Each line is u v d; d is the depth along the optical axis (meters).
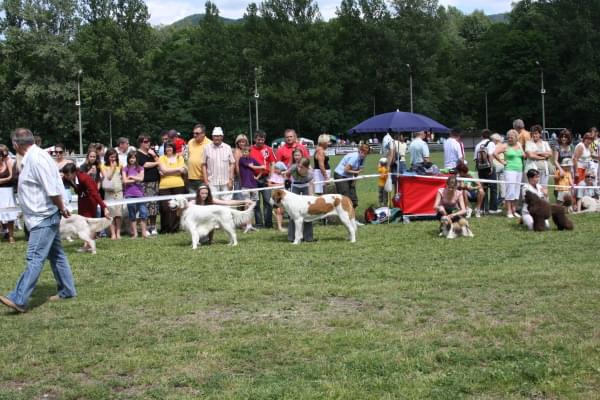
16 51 58.03
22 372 5.27
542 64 70.50
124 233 12.99
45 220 7.12
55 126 59.25
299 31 72.00
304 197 11.04
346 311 6.83
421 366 5.19
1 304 7.43
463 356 5.36
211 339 5.99
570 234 11.25
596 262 8.80
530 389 4.74
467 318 6.41
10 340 6.08
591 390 4.71
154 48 71.50
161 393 4.81
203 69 73.44
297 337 5.95
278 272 8.76
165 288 8.00
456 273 8.36
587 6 65.38
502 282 7.79
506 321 6.29
